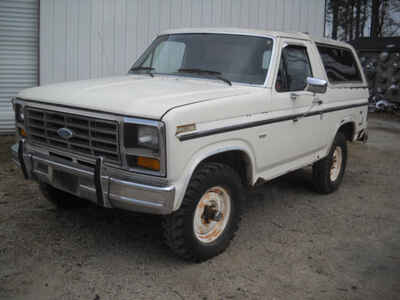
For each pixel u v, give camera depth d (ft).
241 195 13.52
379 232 16.06
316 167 19.65
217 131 12.09
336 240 15.12
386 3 98.94
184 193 11.34
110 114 11.05
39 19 28.02
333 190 20.74
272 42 15.20
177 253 12.26
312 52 17.30
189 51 15.94
